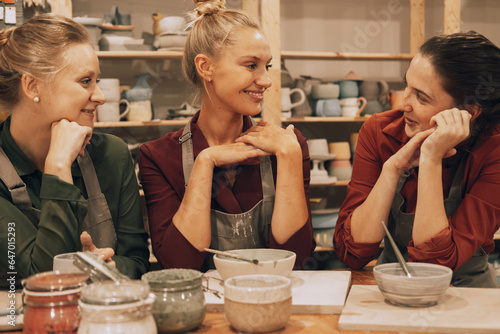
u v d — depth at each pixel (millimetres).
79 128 983
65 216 938
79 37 1009
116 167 1143
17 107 1020
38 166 1077
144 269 1123
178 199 1175
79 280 667
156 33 2791
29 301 661
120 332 582
